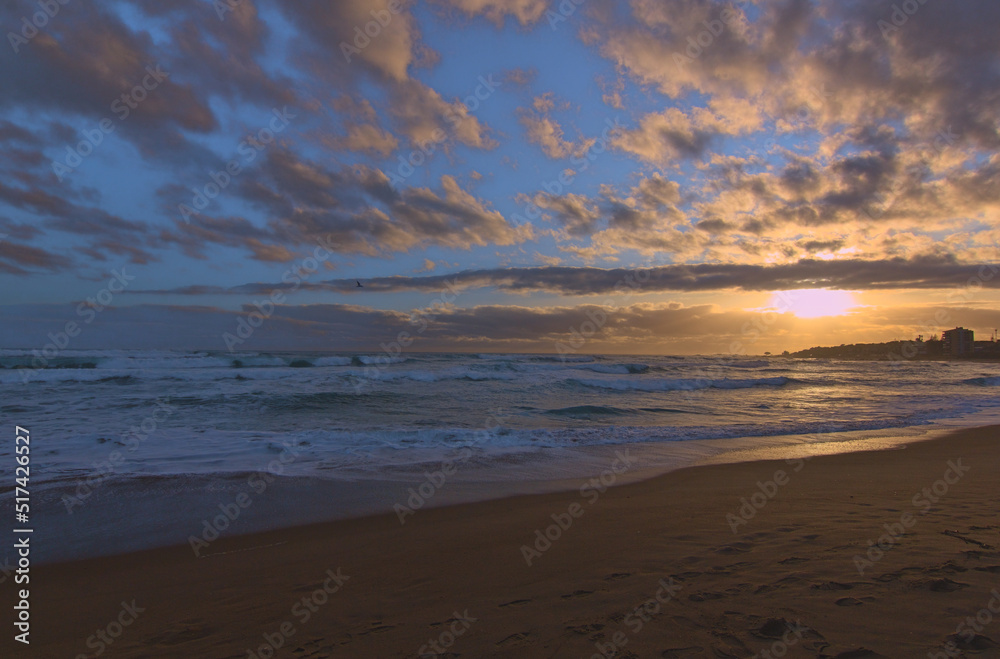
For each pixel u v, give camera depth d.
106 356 28.11
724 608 2.81
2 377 17.98
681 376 28.33
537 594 3.23
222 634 2.91
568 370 29.20
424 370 24.61
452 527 4.99
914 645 2.32
